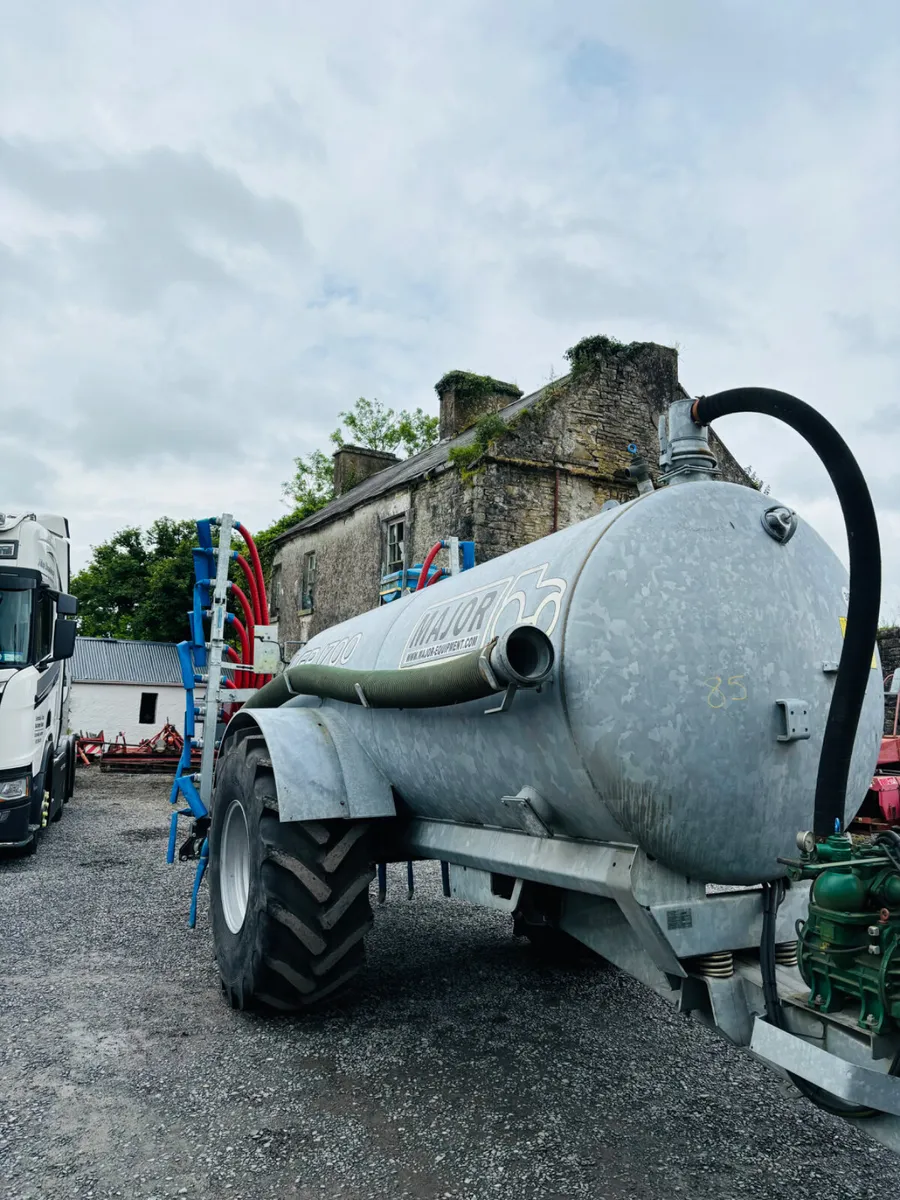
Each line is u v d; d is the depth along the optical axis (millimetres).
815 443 2213
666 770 2203
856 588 2105
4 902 5934
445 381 17641
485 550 12688
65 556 10492
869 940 1856
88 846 8406
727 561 2396
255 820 3592
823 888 1908
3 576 7625
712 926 2262
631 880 2254
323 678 3791
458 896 3295
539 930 4484
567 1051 3414
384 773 3594
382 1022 3695
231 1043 3438
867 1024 1809
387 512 15859
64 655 8219
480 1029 3633
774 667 2338
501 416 14672
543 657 2260
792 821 2330
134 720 26812
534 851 2705
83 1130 2729
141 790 13727
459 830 3264
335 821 3551
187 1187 2420
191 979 4246
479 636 2783
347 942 3451
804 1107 2959
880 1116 1896
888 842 1866
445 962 4562
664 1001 3988
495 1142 2684
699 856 2264
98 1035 3504
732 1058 3371
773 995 2121
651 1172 2523
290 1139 2688
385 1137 2709
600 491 13695
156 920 5457
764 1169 2547
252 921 3514
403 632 3525
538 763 2475
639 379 14250
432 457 15977
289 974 3402
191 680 5391
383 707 3232
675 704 2225
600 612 2287
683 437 2639
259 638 5656
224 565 5336
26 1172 2486
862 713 2602
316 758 3551
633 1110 2920
